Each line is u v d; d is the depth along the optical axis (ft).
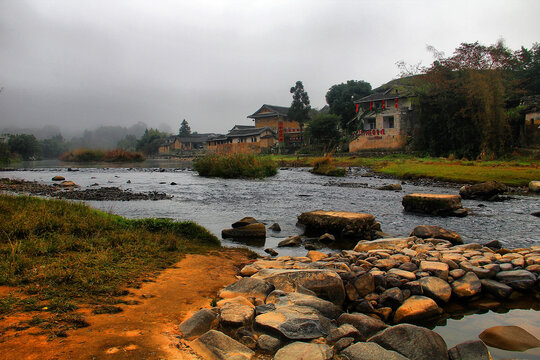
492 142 104.22
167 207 41.88
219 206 42.47
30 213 24.03
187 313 12.64
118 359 8.99
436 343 10.62
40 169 130.11
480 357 10.29
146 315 12.09
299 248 25.38
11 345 9.24
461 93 111.45
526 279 16.51
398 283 16.24
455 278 16.97
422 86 123.85
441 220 34.19
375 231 28.89
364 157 132.26
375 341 11.03
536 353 11.53
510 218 34.86
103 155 233.14
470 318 14.46
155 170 122.11
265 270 16.76
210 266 19.15
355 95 172.65
